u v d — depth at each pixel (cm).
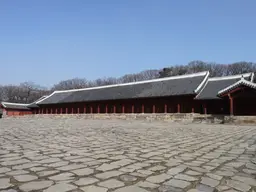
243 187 522
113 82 11294
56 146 989
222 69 8912
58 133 1505
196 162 733
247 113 3662
